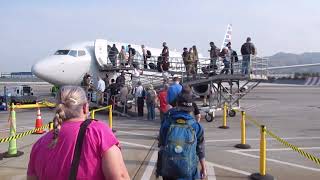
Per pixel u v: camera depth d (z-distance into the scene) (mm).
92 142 2504
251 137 14289
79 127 2586
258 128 17000
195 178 4531
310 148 12117
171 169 4383
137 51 30688
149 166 9102
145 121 19250
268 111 26031
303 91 61281
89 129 2553
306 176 8391
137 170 8711
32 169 2639
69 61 25500
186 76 22922
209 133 15297
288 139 13961
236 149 11695
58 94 2721
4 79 90750
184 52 23156
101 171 2514
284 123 19031
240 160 10062
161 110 12953
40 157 2572
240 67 20281
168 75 24625
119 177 2504
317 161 6770
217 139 13695
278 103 34406
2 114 22688
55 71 25094
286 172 8766
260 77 20656
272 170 8961
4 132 14914
